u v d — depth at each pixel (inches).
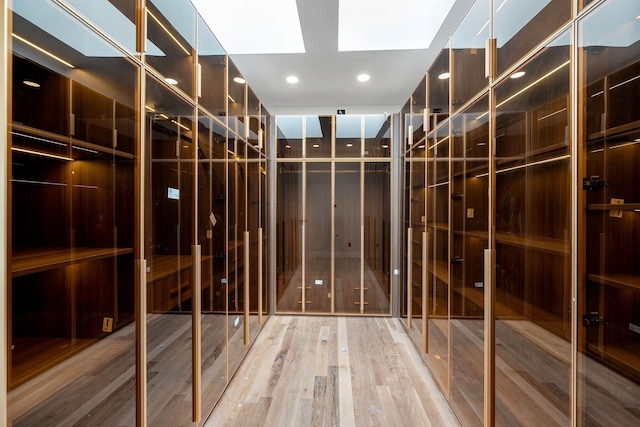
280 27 130.6
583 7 46.5
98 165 58.3
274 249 175.3
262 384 105.4
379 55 133.0
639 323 44.1
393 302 172.1
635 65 44.0
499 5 68.2
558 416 53.3
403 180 157.1
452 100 94.7
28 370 48.9
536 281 59.4
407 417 89.2
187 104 78.2
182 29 75.5
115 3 53.5
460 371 87.5
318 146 176.4
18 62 41.7
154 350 65.3
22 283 50.4
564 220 51.4
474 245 80.0
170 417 71.6
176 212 74.5
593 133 46.8
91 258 55.1
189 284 80.1
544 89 55.1
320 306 175.3
